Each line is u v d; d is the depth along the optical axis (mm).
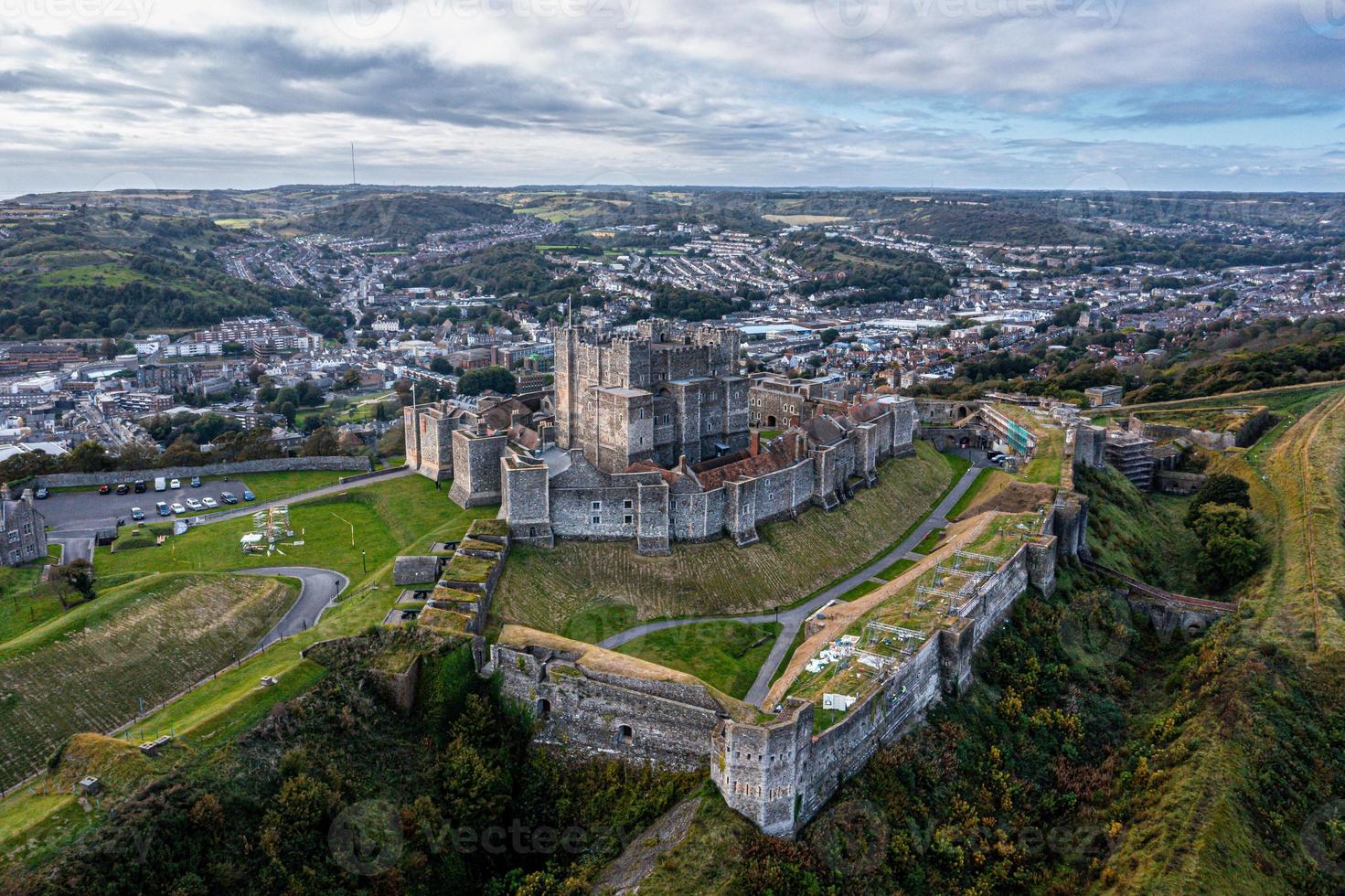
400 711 110750
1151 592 171625
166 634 126438
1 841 82750
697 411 192000
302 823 93562
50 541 165750
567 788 111438
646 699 110625
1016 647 143500
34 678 112625
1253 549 179750
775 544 169875
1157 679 152125
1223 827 112000
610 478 160375
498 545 147625
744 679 128875
